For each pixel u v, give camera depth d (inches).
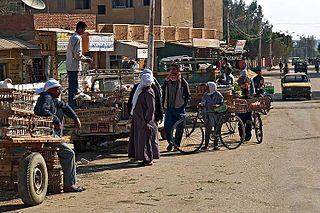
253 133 729.6
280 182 421.1
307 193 384.2
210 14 2733.8
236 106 625.3
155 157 520.1
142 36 1715.1
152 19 815.1
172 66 604.7
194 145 594.6
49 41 1157.7
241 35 3742.6
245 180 431.8
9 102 360.8
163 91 599.8
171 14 2266.2
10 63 1223.5
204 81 1013.8
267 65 4173.2
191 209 346.9
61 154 406.0
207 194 387.2
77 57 598.5
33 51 1264.8
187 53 1756.9
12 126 362.3
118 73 665.6
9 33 1332.4
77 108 594.6
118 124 586.9
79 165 519.8
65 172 407.2
